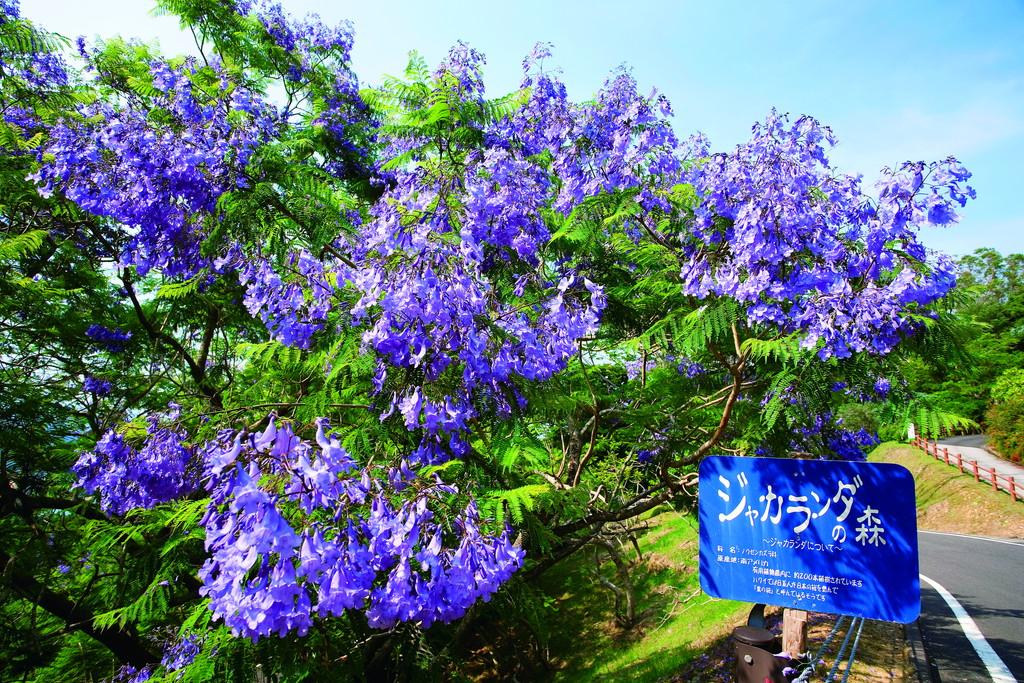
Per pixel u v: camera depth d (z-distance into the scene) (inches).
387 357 125.2
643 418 211.8
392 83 198.4
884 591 129.3
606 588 471.8
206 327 316.5
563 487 188.9
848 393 159.2
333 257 172.9
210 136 181.9
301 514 81.7
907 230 135.0
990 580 402.9
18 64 236.2
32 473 237.3
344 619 134.3
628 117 184.2
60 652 256.5
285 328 123.7
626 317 192.1
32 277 252.1
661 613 391.2
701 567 147.0
